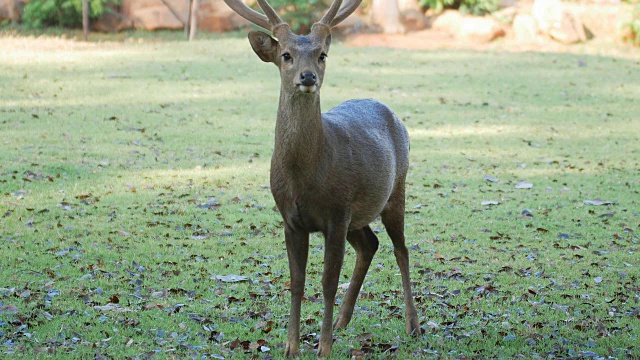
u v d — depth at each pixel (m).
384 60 28.25
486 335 8.41
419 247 11.59
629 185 15.43
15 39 29.05
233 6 7.71
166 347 7.84
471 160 17.08
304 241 7.71
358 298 9.51
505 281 10.24
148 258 10.67
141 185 14.19
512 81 25.62
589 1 35.06
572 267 10.88
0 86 21.53
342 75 25.48
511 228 12.70
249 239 11.72
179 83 23.36
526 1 36.28
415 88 24.20
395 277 10.33
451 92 23.88
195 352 7.74
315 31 7.46
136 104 20.61
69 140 16.92
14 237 11.16
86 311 8.70
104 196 13.43
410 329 8.45
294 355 7.65
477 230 12.53
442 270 10.58
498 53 30.22
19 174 14.23
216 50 28.64
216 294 9.41
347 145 7.75
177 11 32.44
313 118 7.25
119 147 16.67
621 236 12.39
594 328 8.67
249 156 16.67
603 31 33.28
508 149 18.14
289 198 7.50
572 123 20.91
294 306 7.70
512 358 7.82
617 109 22.62
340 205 7.57
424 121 20.50
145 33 31.56
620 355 7.93
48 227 11.70
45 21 31.47
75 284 9.54
